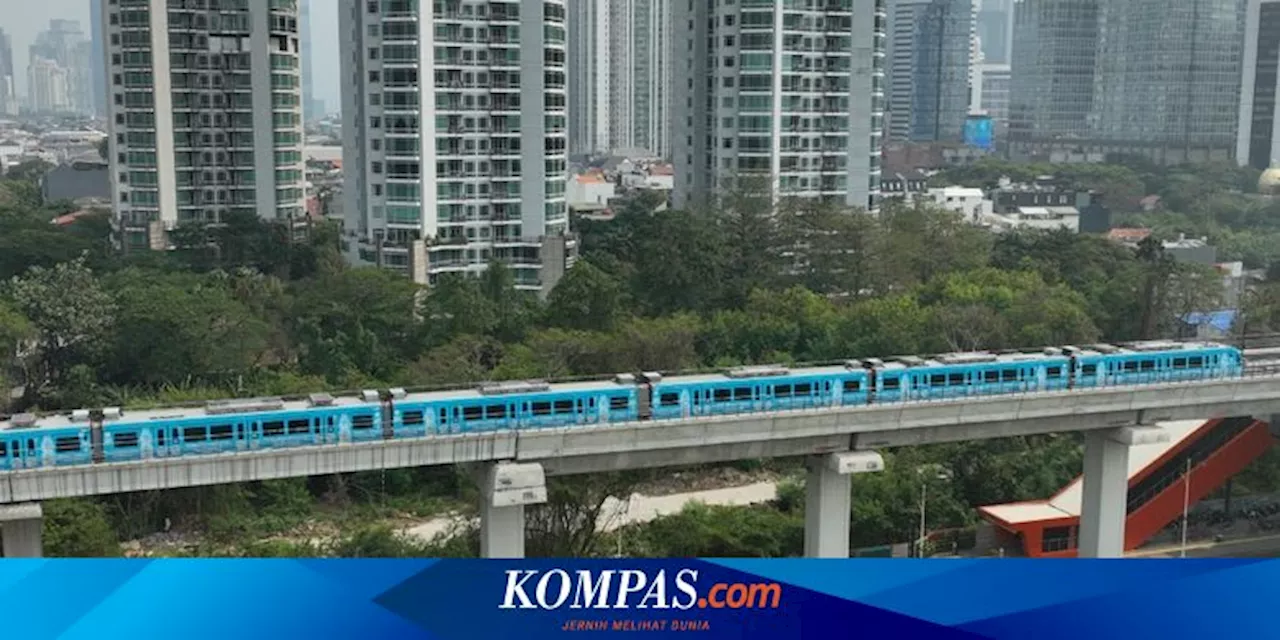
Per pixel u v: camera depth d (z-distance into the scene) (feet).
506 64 508.12
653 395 260.62
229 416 233.76
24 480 221.05
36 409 377.50
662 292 473.67
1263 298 477.36
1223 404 302.04
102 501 314.35
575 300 422.82
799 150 587.27
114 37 591.37
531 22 507.71
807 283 508.12
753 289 471.21
